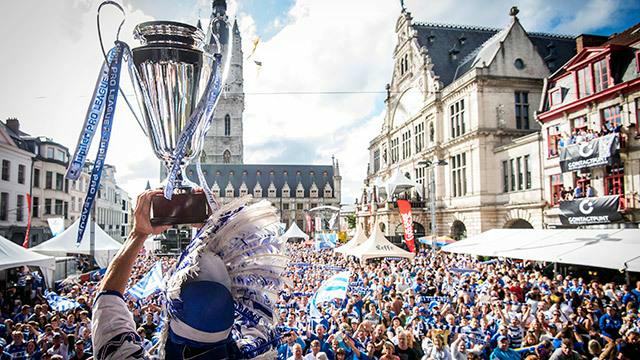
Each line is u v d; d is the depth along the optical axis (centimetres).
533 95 3744
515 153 3328
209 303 144
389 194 4556
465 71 4422
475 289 1582
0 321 1238
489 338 1020
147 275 1131
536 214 3067
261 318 164
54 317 1038
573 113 2698
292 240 6675
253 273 163
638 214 2166
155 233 158
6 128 3875
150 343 189
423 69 4638
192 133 160
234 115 11612
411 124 4991
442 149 4256
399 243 4078
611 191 2377
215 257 157
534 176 3088
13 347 916
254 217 169
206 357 143
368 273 2025
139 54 179
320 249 4138
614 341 902
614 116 2392
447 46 4894
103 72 164
